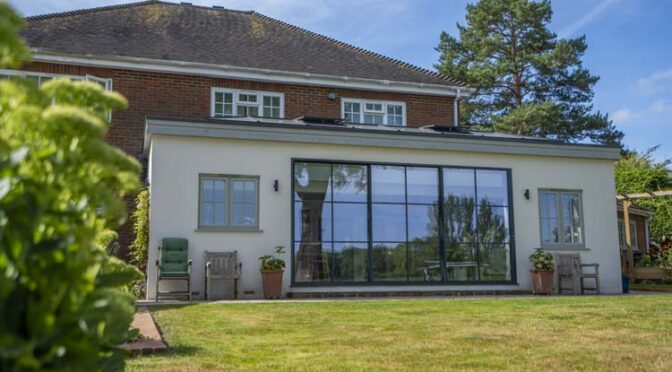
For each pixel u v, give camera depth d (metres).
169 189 11.74
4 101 1.80
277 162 12.47
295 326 7.40
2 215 1.54
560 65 33.03
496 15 34.19
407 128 15.86
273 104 16.66
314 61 18.17
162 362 5.10
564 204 14.37
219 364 5.07
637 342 6.44
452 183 13.56
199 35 17.98
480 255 13.52
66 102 2.05
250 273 12.05
